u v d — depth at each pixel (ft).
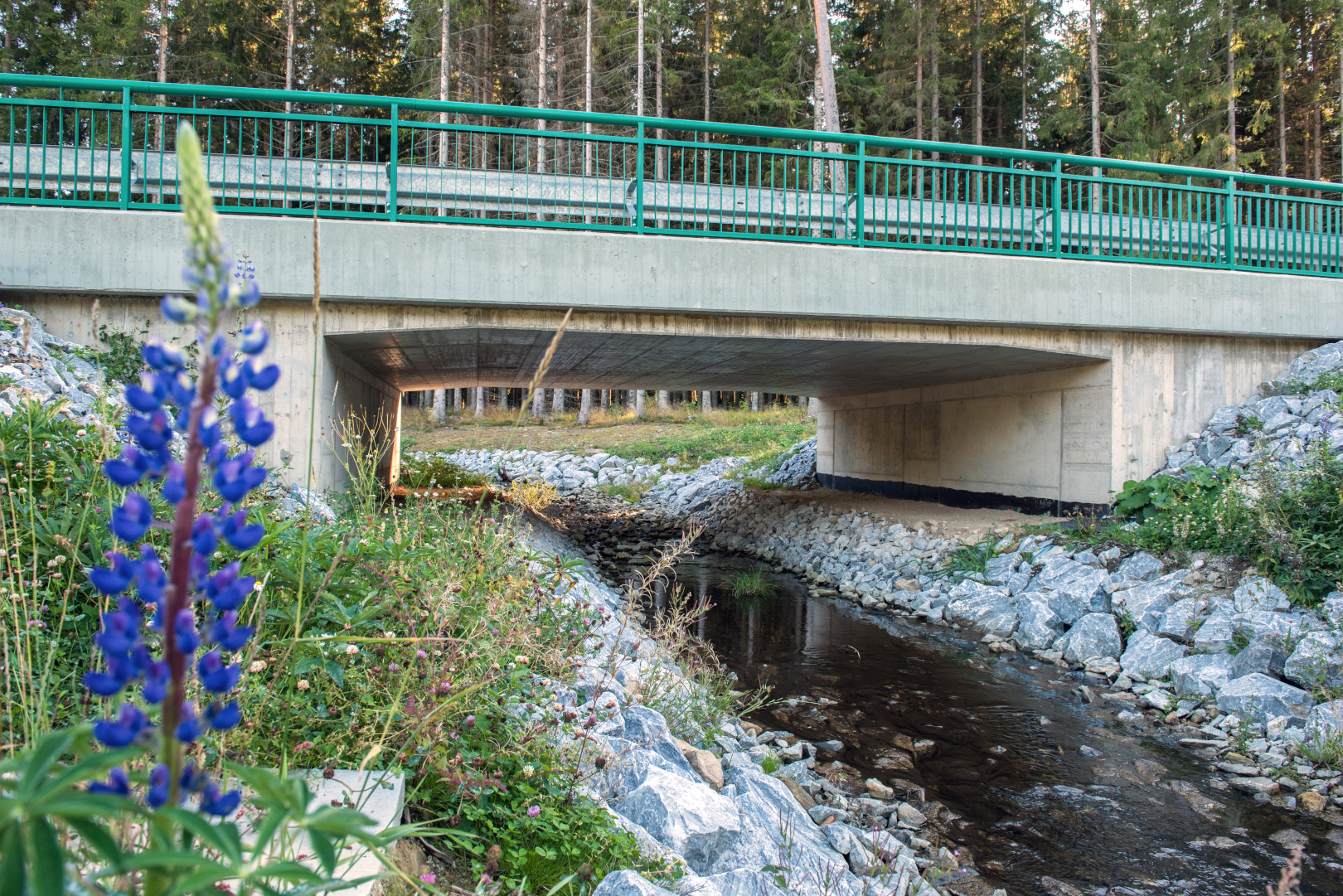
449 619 11.05
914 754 20.76
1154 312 36.27
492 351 39.06
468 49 108.68
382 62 115.96
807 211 33.65
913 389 55.31
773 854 12.93
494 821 9.96
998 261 34.27
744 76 109.81
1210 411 38.50
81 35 96.37
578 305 30.45
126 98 27.14
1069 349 36.55
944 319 33.73
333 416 32.01
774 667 28.35
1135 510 36.14
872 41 119.34
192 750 7.14
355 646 9.80
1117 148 99.91
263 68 103.71
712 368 47.03
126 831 5.25
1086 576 32.09
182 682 3.47
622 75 110.22
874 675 27.63
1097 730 22.57
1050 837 16.43
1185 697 24.53
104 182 32.12
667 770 13.56
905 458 56.49
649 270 30.94
